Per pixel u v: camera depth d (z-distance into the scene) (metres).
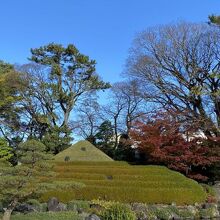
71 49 44.22
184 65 37.09
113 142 50.69
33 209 19.23
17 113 42.72
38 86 43.56
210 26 36.22
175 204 23.73
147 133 32.94
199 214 23.00
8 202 15.62
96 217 17.06
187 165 31.36
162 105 38.56
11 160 29.92
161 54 37.56
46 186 15.10
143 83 38.88
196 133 33.16
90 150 36.47
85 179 25.88
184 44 37.09
